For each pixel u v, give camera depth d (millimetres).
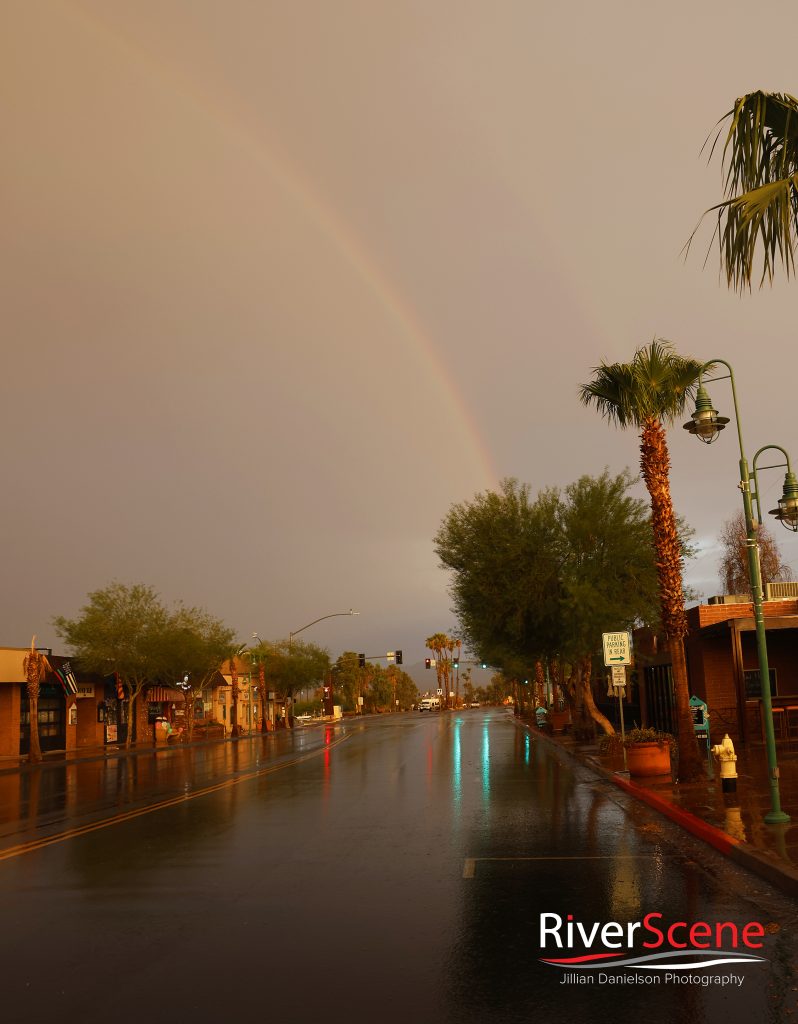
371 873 10789
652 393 19359
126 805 19859
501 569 33094
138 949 7664
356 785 22391
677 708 18656
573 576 32125
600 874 10250
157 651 52875
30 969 7180
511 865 11031
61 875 11336
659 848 11836
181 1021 5859
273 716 79562
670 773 19969
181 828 15477
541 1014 5809
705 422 14664
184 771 30656
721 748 15062
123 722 57969
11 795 24188
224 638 59844
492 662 50875
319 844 13172
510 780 22484
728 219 6621
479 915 8500
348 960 7141
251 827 15289
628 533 32500
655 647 37594
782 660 32625
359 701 124562
